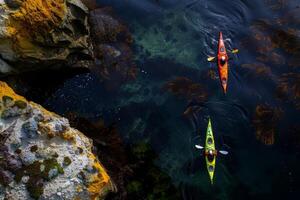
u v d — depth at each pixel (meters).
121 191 8.78
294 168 9.81
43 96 10.25
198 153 9.93
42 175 7.58
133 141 9.95
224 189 9.37
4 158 7.62
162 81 11.18
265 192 9.41
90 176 7.77
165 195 9.03
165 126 10.34
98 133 9.88
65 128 8.33
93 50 11.23
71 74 10.80
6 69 9.12
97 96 10.59
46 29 9.39
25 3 9.08
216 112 10.70
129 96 10.77
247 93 11.07
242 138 10.30
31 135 8.00
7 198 7.30
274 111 10.74
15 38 8.98
